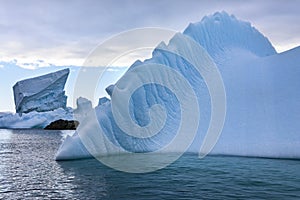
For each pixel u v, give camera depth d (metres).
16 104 90.75
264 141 16.02
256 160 14.77
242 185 9.55
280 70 19.20
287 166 12.91
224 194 8.49
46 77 86.75
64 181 10.82
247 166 13.11
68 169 13.70
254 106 17.95
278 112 16.91
